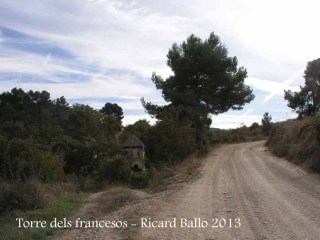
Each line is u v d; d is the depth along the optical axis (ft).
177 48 147.84
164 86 148.97
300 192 48.49
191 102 139.85
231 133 229.04
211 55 140.87
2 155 86.69
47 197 56.29
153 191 64.49
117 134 257.55
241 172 74.59
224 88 147.54
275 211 37.70
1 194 52.90
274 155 109.19
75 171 139.74
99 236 30.99
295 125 113.29
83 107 259.60
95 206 54.54
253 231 30.48
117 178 103.65
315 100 161.68
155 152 123.44
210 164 95.35
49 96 278.87
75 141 153.48
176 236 29.53
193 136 126.11
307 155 80.84
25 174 76.48
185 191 54.44
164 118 127.65
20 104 269.23
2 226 40.37
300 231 30.01
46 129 213.66
